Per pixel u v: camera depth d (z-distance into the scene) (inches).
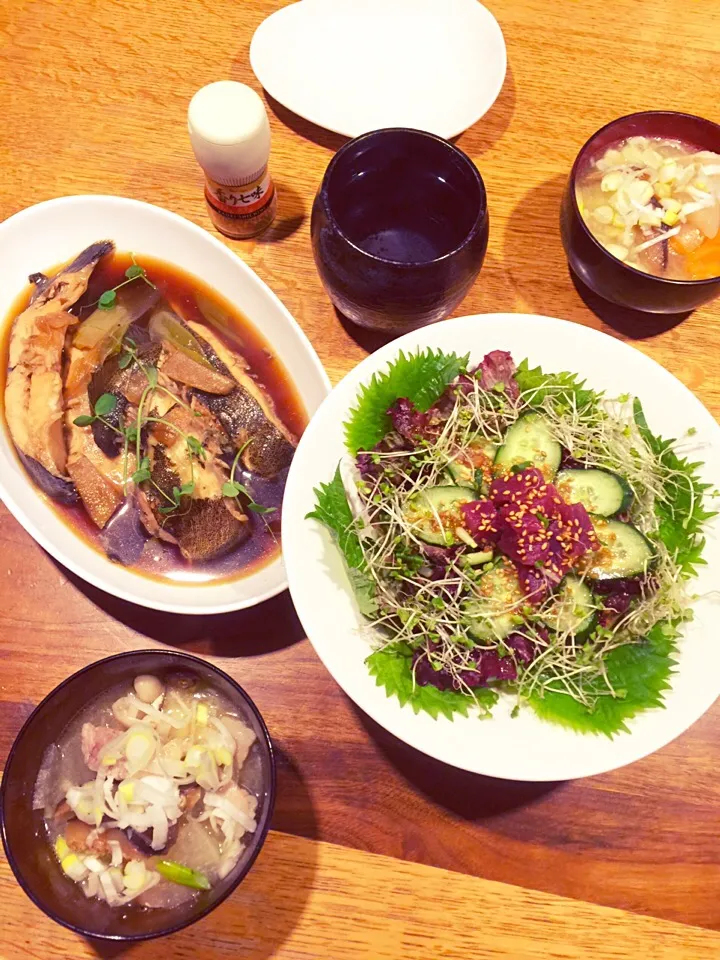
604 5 21.9
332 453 16.9
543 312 20.6
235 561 19.2
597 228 19.9
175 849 16.7
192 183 20.9
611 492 17.0
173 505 19.1
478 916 17.8
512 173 21.1
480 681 16.3
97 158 20.9
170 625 18.8
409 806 18.1
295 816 18.0
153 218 19.7
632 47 21.9
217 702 17.7
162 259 20.3
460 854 18.0
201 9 21.6
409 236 18.8
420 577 16.8
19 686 18.5
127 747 16.9
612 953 17.8
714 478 17.0
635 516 17.5
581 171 20.0
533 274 20.7
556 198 21.0
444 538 16.6
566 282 20.7
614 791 18.4
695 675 16.2
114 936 14.9
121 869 16.5
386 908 17.8
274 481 19.6
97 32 21.4
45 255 19.9
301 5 20.9
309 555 16.2
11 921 17.4
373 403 17.1
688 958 17.8
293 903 17.7
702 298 18.5
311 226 17.8
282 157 21.1
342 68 21.3
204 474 19.3
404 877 17.9
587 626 16.5
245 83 21.3
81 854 16.6
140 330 20.0
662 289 18.3
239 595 18.7
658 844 18.2
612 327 20.5
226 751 17.0
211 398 19.6
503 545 16.3
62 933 17.4
